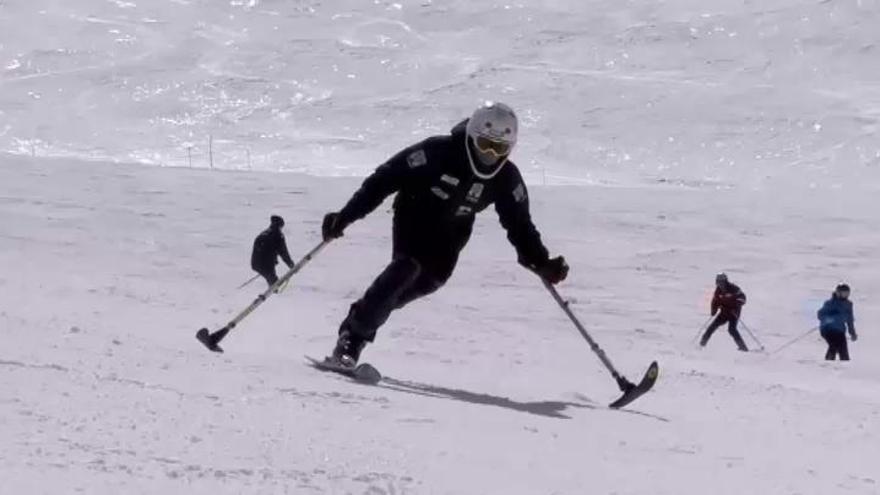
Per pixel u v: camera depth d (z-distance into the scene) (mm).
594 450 17438
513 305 76375
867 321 81750
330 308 58969
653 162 195000
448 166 25922
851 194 136500
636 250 102250
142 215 106812
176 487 11328
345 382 23438
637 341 63219
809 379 44875
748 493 15094
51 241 92562
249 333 42781
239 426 15219
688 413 25016
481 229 105875
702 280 91812
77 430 13586
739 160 194250
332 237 26875
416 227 26453
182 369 20828
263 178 134500
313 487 12047
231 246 96188
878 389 40969
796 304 85750
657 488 14672
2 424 13391
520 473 14492
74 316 39125
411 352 40219
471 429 18078
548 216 117000
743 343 67625
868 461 19438
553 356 42125
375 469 13438
